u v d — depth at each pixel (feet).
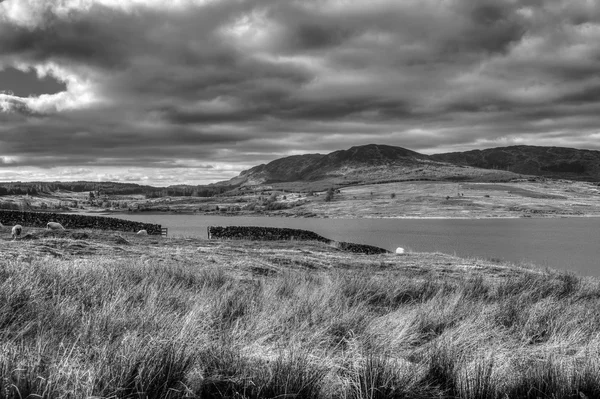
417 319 22.07
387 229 335.47
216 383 12.50
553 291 35.47
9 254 42.57
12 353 11.77
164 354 12.63
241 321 19.47
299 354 13.97
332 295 27.20
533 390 13.82
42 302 18.19
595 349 17.33
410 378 13.76
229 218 600.39
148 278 29.50
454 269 60.90
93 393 10.55
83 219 114.11
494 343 18.12
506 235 266.36
